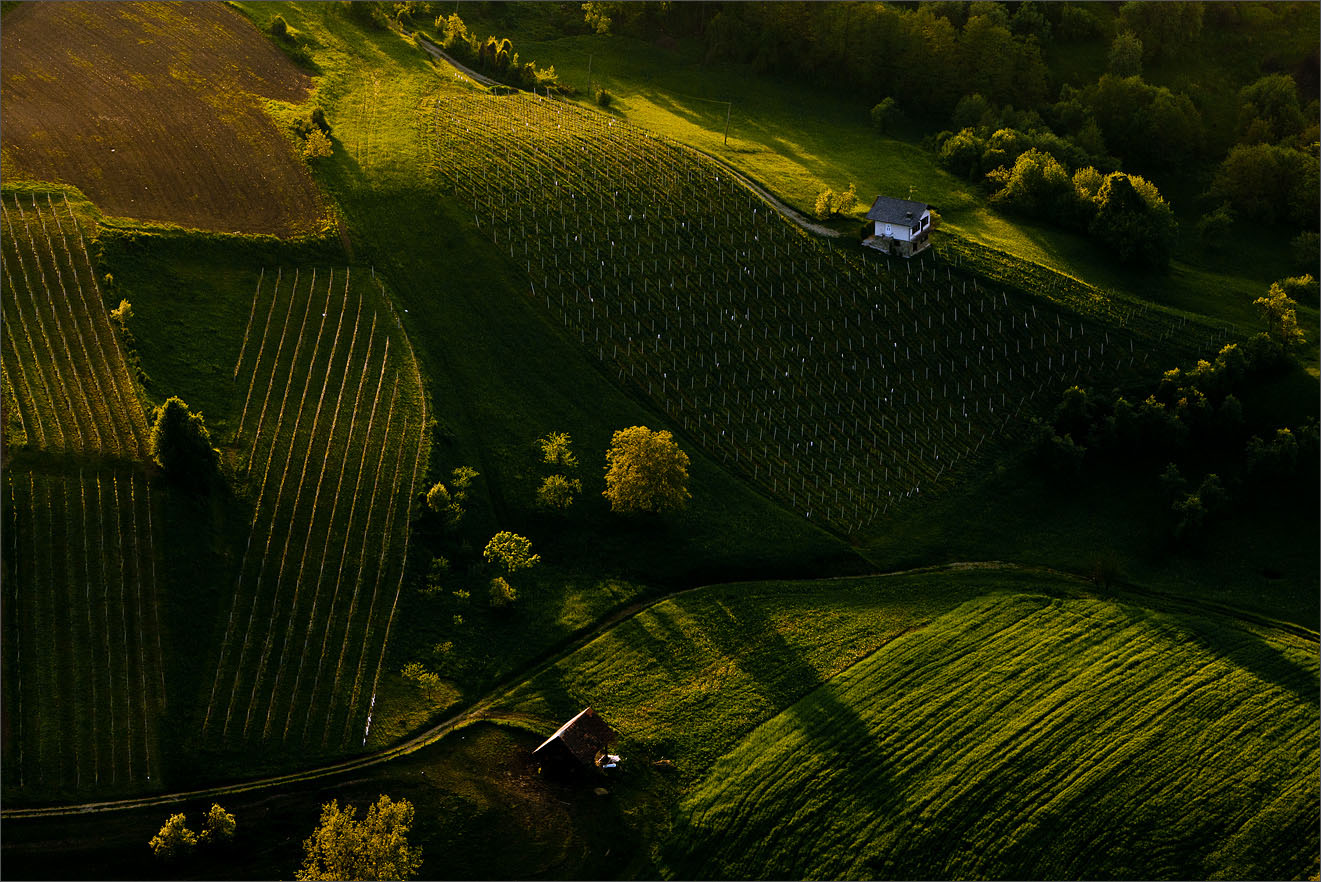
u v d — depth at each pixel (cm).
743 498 12694
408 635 10469
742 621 11169
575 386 13588
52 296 12569
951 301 15362
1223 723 10188
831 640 11012
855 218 16500
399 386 12862
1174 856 9069
